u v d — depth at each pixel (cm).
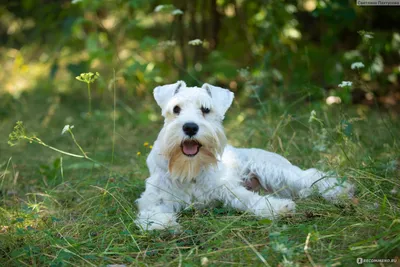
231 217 405
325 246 341
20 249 363
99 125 781
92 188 507
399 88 851
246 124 679
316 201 438
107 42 879
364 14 824
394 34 772
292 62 820
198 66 852
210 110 421
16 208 456
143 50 732
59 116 845
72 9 852
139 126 764
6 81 1072
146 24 948
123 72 739
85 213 445
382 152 558
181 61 967
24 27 994
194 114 405
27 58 1116
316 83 812
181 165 411
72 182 538
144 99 894
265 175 474
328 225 377
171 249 358
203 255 337
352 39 877
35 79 1095
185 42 888
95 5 774
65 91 1009
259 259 327
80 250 366
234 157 475
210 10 874
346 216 394
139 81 752
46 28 905
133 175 550
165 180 434
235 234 372
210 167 433
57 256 349
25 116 845
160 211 414
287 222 398
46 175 557
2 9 946
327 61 798
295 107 740
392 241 320
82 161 621
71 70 749
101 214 423
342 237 354
